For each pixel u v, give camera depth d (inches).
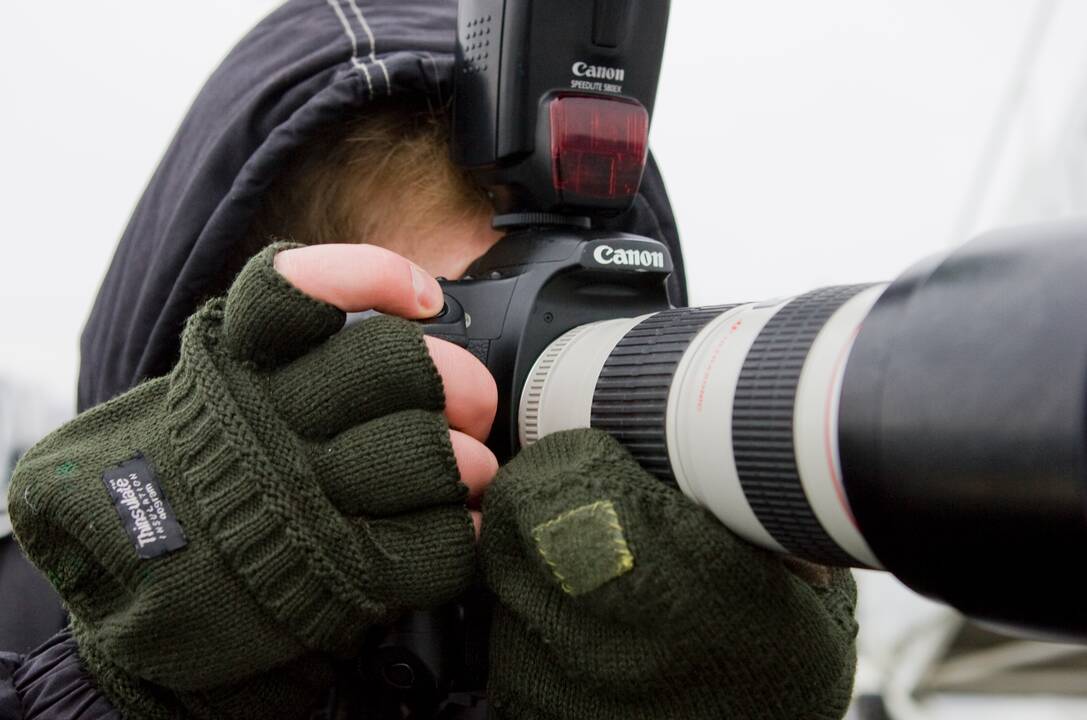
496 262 30.2
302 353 25.9
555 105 29.1
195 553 24.4
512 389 28.1
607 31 29.5
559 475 23.4
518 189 30.2
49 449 26.6
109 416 26.9
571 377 26.4
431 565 25.3
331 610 24.5
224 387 24.8
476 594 29.3
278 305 24.9
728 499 21.8
